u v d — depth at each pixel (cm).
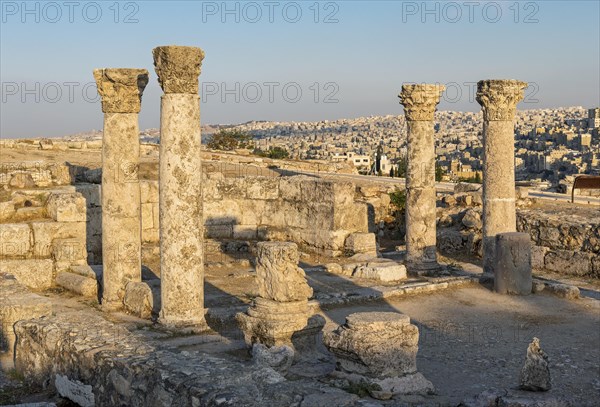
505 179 2305
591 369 1428
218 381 962
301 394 943
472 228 2848
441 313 1883
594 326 1770
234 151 5019
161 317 1633
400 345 1252
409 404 1142
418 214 2384
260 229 2917
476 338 1645
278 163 4481
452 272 2428
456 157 12094
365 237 2680
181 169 1588
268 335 1410
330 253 2673
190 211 1599
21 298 1557
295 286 1445
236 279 2236
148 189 2800
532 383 1242
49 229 2173
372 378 1237
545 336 1675
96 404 1125
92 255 2478
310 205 2770
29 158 3781
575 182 3050
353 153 11000
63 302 1933
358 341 1240
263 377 991
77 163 3681
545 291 2139
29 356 1322
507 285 2098
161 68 1573
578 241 2486
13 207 2256
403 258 2664
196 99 1600
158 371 1009
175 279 1602
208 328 1628
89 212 2514
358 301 1969
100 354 1117
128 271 1850
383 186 3347
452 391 1276
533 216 2658
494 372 1398
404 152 11894
